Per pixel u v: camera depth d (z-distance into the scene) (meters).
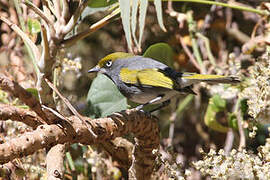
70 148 8.07
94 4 7.35
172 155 5.65
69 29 5.23
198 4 11.48
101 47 11.70
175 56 11.13
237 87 8.40
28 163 6.26
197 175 8.24
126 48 10.53
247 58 10.17
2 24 9.12
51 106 5.07
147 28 11.16
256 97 6.41
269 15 8.92
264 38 9.01
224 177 5.30
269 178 5.22
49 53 5.02
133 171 6.48
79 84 10.64
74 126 4.93
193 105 11.48
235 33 11.27
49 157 5.31
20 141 4.43
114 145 7.44
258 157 5.73
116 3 7.14
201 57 11.15
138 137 6.05
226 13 11.30
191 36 10.47
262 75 6.43
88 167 8.28
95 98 8.38
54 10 5.64
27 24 8.34
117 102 8.45
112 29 11.68
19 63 8.42
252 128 6.20
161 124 11.40
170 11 10.76
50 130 4.69
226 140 10.34
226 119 9.41
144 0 4.92
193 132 11.27
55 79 6.98
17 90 4.56
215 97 9.27
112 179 7.54
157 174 6.68
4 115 4.89
